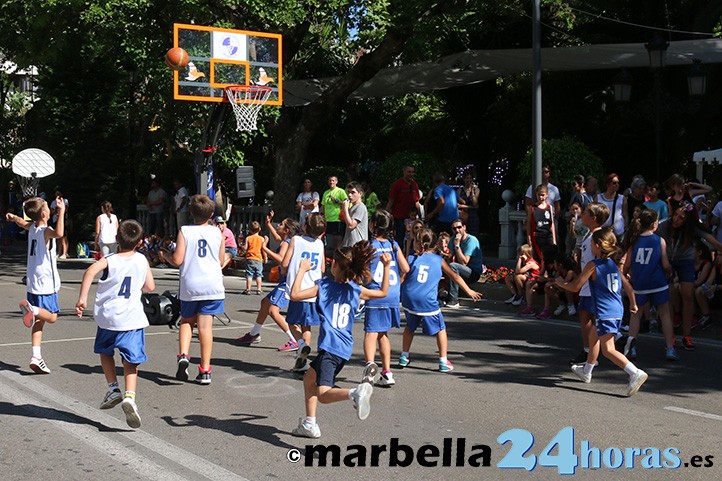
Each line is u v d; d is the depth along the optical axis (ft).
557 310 43.80
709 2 75.31
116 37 72.54
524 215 60.95
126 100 97.86
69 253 92.38
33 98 127.44
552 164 65.31
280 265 32.86
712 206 44.42
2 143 127.03
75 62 96.17
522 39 80.43
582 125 80.79
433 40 65.21
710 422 24.04
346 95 71.77
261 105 65.67
